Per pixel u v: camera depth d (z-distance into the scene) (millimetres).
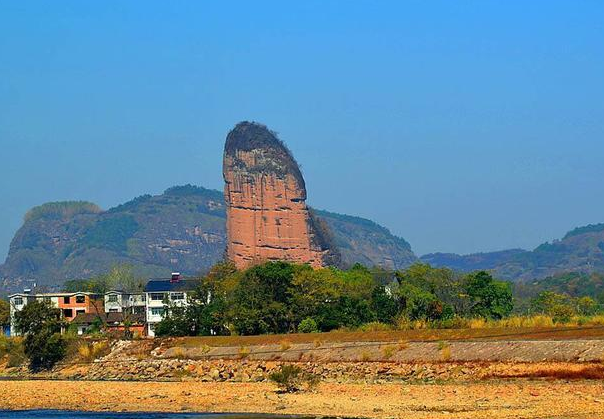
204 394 104125
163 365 145750
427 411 82188
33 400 105312
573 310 190375
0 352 168375
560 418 75000
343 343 138625
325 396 97375
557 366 106812
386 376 116938
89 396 107375
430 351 123750
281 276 177250
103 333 188750
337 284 184125
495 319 169000
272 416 84188
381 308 175625
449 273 197375
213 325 178250
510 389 96188
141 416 88812
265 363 136000
